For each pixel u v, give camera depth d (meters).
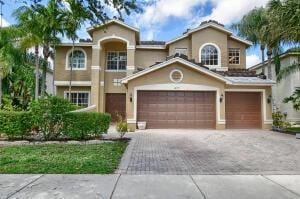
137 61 25.28
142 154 10.16
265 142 13.08
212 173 7.52
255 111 19.72
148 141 13.23
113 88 25.19
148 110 18.98
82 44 25.08
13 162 8.52
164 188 6.15
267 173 7.52
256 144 12.50
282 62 25.58
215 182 6.63
